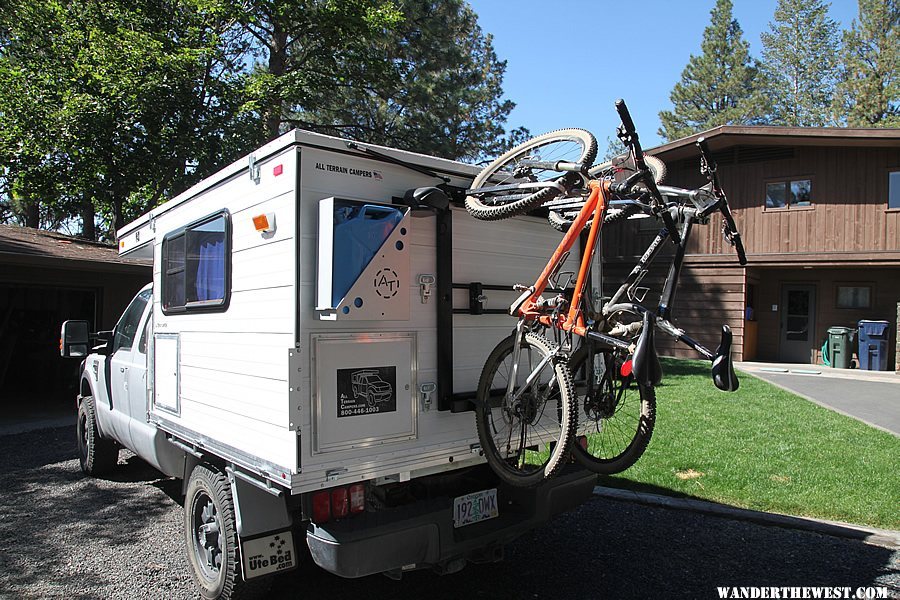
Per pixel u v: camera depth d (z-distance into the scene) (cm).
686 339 293
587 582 380
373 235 288
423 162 325
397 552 290
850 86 3391
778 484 537
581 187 340
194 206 389
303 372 276
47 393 1237
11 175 1362
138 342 498
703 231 1567
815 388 1117
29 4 1387
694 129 4069
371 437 296
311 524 286
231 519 329
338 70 1623
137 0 1439
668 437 703
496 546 332
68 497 555
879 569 392
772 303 1631
